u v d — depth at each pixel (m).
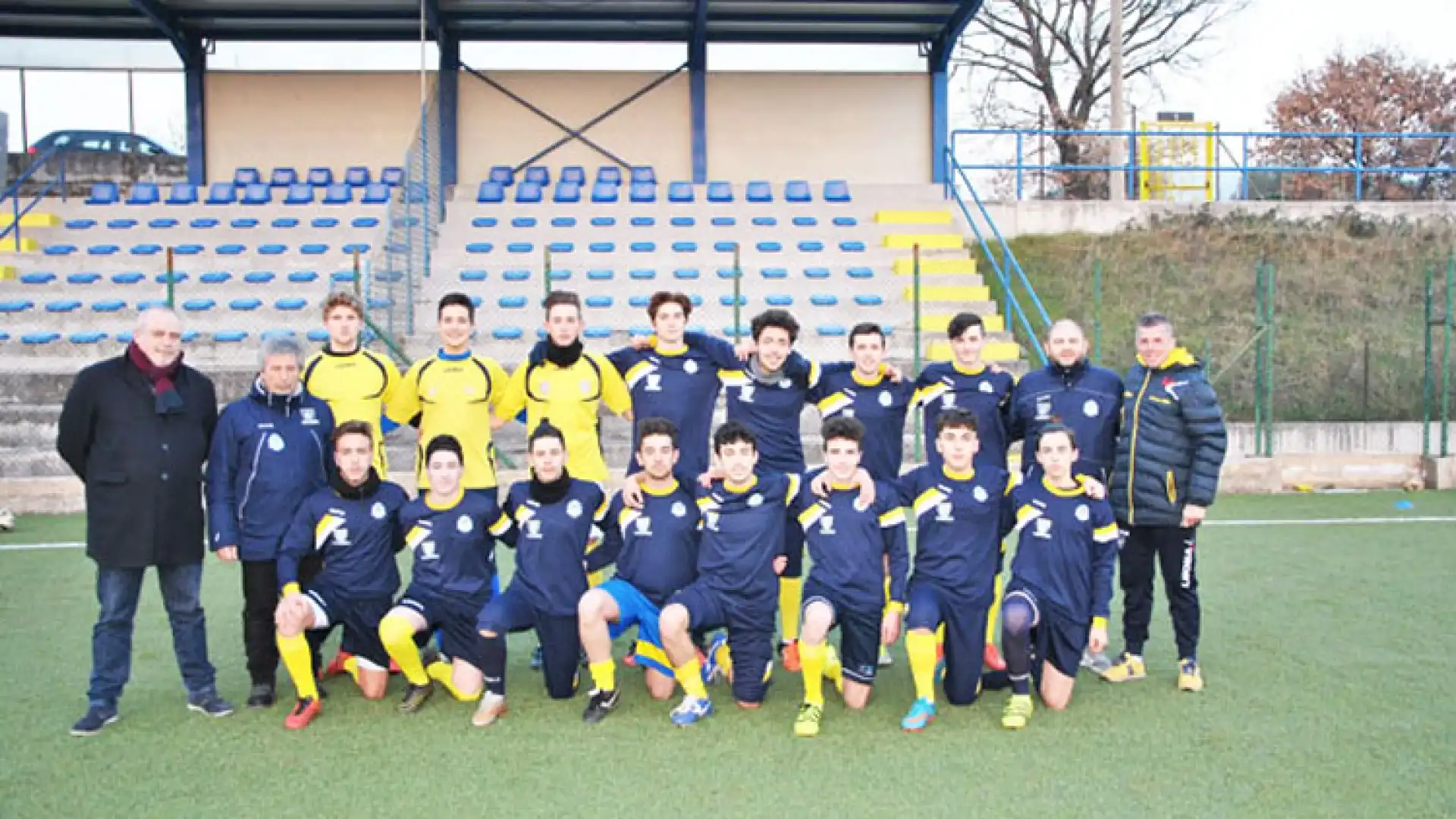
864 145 16.81
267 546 4.59
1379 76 28.42
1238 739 4.10
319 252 14.23
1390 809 3.49
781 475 4.64
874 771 3.83
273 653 4.64
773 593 4.57
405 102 16.44
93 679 4.33
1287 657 5.11
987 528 4.52
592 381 5.22
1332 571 6.86
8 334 12.33
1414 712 4.36
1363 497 9.89
